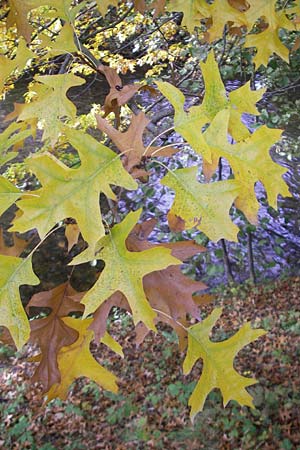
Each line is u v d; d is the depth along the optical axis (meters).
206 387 1.22
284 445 4.11
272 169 0.98
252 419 4.39
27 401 5.41
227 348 1.20
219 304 7.04
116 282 0.93
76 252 7.84
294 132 5.64
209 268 6.31
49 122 1.20
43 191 0.89
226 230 0.92
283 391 4.66
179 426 4.61
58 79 1.20
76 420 4.98
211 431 4.41
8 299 0.96
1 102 8.81
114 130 1.06
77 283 6.85
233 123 1.00
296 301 6.75
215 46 4.01
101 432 4.81
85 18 4.21
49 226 0.89
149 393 5.18
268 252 7.87
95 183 0.90
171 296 1.11
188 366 1.21
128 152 1.05
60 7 1.29
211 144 0.97
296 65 4.21
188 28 1.35
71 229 1.12
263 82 4.56
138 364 5.73
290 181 7.91
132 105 1.68
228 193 0.93
